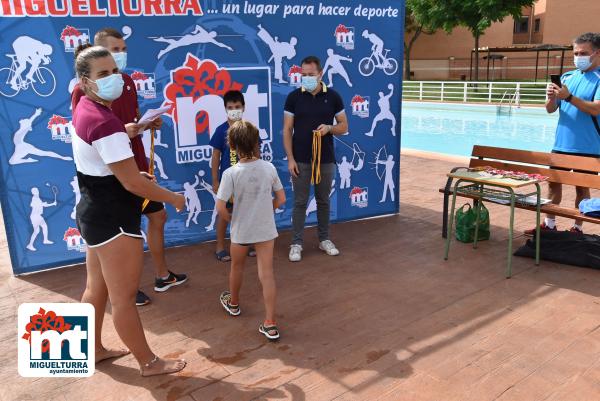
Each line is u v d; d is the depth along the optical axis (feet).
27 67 14.17
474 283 13.76
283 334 11.32
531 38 131.85
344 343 10.87
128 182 8.36
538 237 14.82
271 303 11.01
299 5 17.12
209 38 16.10
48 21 14.12
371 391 9.18
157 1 15.17
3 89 14.06
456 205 21.58
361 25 18.30
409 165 29.96
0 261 16.37
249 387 9.43
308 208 19.21
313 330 11.47
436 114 70.90
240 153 10.88
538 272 14.39
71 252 15.80
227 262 15.79
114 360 10.46
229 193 10.94
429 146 48.75
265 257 11.16
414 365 9.96
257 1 16.48
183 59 15.89
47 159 14.89
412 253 16.16
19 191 14.78
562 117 16.35
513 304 12.46
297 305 12.72
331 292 13.42
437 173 27.71
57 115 14.74
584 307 12.19
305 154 15.39
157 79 15.69
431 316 11.96
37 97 14.43
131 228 8.93
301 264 15.49
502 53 129.49
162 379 9.74
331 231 18.61
